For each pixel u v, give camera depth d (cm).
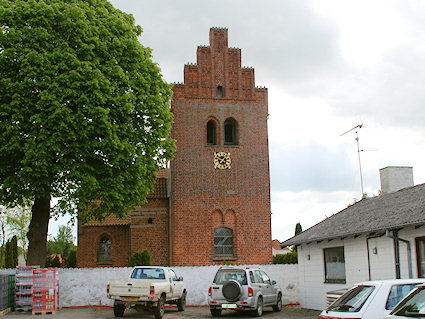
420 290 969
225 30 3903
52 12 2542
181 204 3597
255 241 3653
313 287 2533
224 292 2183
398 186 2553
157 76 2930
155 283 2134
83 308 2719
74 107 2494
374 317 1111
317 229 2503
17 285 2392
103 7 2838
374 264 2016
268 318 2167
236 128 3816
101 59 2655
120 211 2686
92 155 2511
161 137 2895
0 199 2495
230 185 3694
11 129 2369
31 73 2402
